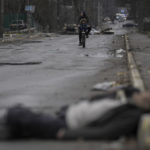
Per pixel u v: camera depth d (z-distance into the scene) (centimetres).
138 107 579
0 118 619
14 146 571
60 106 840
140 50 2464
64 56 2092
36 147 562
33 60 1877
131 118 565
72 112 605
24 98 930
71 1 11344
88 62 1777
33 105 851
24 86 1112
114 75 1316
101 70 1474
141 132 528
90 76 1305
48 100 905
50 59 1925
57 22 9675
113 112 577
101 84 1059
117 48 2734
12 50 2592
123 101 591
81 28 2833
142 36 5084
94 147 550
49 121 598
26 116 596
